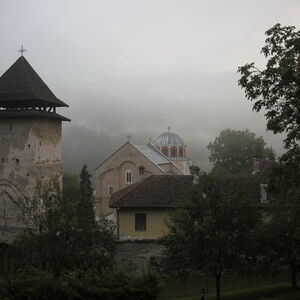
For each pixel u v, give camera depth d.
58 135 51.94
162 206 41.16
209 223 26.91
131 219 42.03
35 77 50.38
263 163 54.84
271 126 23.55
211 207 27.64
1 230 47.62
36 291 19.17
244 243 27.45
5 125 48.34
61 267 25.70
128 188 54.94
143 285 20.97
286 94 23.17
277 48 23.02
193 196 28.06
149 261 35.22
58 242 26.36
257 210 28.86
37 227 32.38
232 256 27.62
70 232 26.73
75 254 26.12
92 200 29.78
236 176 43.91
